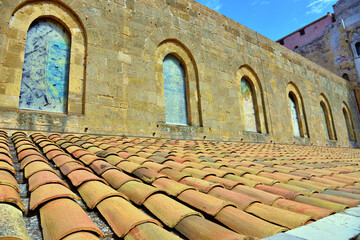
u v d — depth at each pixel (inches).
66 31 250.5
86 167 115.7
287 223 74.4
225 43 407.8
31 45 227.0
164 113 297.7
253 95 443.8
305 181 143.1
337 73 931.3
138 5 305.4
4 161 107.5
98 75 251.4
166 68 325.7
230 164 167.2
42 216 63.2
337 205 93.2
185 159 161.5
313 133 558.3
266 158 227.3
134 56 284.2
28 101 216.1
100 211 72.8
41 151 152.4
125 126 258.4
